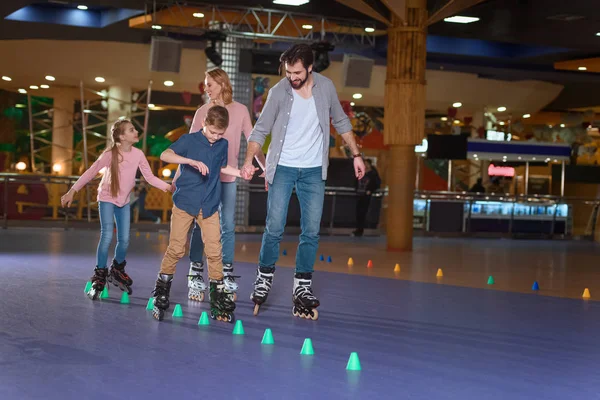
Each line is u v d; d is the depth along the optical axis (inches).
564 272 422.0
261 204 751.7
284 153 229.5
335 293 290.0
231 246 262.1
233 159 258.4
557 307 272.5
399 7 502.6
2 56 869.2
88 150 1088.2
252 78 770.2
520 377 159.6
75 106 1139.9
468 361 173.8
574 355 185.9
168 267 219.5
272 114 230.1
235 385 144.8
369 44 811.4
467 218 837.8
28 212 767.7
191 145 219.0
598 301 295.9
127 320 214.5
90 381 145.1
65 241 531.2
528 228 858.1
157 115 1196.5
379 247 585.9
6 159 1111.0
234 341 189.0
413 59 518.6
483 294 302.4
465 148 896.3
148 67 901.2
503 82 1012.5
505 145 913.5
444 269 413.1
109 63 892.6
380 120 1094.4
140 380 146.8
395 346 188.9
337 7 669.9
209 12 705.0
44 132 1087.6
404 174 537.0
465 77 990.4
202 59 901.2
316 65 721.0
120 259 265.0
